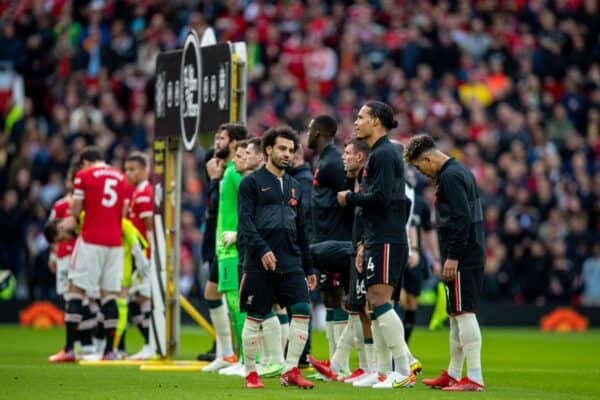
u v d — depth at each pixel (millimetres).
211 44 47312
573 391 39188
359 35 107250
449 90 102938
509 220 90000
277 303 38875
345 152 39688
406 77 105250
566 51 112812
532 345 70375
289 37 106938
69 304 50656
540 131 100562
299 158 44812
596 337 80062
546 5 116188
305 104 98688
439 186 36156
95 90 100562
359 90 101000
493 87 106438
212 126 46688
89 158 51594
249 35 105438
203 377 41438
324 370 40531
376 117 36875
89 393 34188
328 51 105500
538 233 91562
